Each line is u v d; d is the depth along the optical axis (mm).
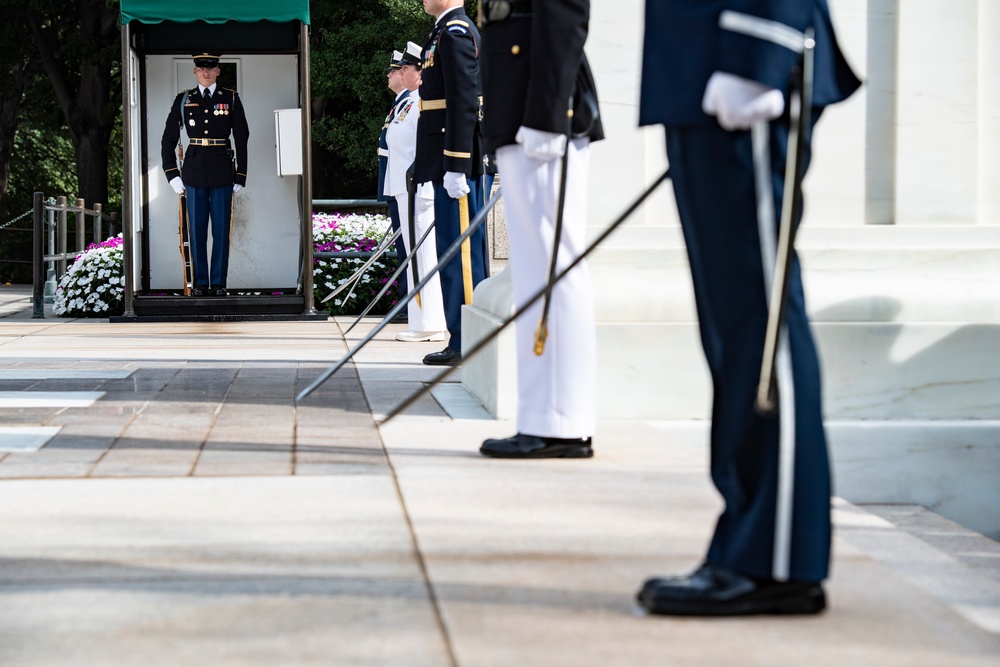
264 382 6730
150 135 13344
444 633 2332
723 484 2541
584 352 4262
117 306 13586
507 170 4238
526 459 4234
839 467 5016
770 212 2434
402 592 2609
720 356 2512
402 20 24156
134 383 6652
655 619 2430
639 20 5504
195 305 12453
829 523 2473
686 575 2631
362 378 6949
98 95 27688
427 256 9703
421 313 9719
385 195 10828
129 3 12156
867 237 5395
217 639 2299
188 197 12961
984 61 5492
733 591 2438
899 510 4930
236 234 13641
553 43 3945
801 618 2449
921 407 5141
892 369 5125
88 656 2207
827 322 5125
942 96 5484
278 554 2936
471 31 7703
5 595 2592
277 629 2355
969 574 3215
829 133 5477
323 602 2533
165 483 3812
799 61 2354
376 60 24391
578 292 4250
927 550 3422
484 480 3852
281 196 13641
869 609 2514
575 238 4246
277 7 12406
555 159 4180
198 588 2643
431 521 3275
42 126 34562
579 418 4266
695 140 2473
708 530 3176
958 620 2443
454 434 4824
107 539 3094
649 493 3645
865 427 5012
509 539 3080
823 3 2543
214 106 12961
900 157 5473
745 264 2449
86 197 27875
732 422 2477
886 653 2238
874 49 5488
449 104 7613
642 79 2537
